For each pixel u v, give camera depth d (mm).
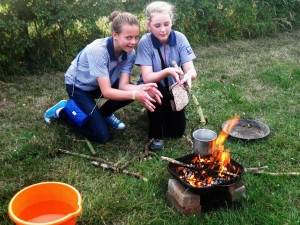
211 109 2426
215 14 3801
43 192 1396
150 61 1909
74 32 3254
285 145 2006
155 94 1751
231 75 3004
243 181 1678
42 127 2180
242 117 2332
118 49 1894
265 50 3695
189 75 1812
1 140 2037
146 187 1652
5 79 2850
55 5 2951
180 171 1565
